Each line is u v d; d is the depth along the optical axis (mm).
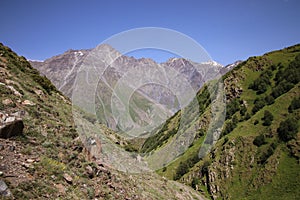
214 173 77625
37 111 15898
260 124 84875
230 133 90000
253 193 66375
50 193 9555
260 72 120625
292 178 62656
